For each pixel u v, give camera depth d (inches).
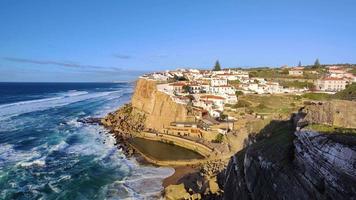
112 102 6565.0
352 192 792.9
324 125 1069.1
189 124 3186.5
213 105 3841.0
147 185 1932.8
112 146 2893.7
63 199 1726.1
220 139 2760.8
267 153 1304.1
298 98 3885.3
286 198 1038.4
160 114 3651.6
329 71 5920.3
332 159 886.4
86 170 2190.0
